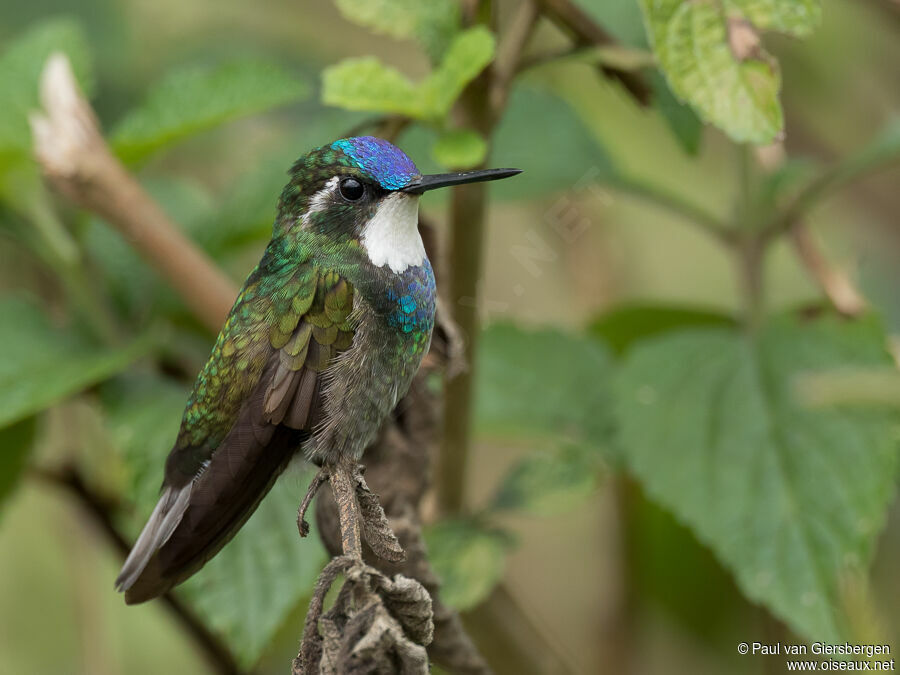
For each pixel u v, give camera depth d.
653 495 6.51
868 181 10.12
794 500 6.37
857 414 6.63
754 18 5.07
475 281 6.09
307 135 7.65
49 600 10.10
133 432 6.50
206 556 5.28
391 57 11.17
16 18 10.14
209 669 7.86
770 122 5.02
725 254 11.18
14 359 6.75
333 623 4.07
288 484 6.18
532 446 8.55
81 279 7.19
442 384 6.31
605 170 7.36
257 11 11.28
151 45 10.92
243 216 7.39
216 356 5.79
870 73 10.10
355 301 5.79
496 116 5.86
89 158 6.27
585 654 9.04
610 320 8.37
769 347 6.97
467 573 6.38
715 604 8.39
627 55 5.86
